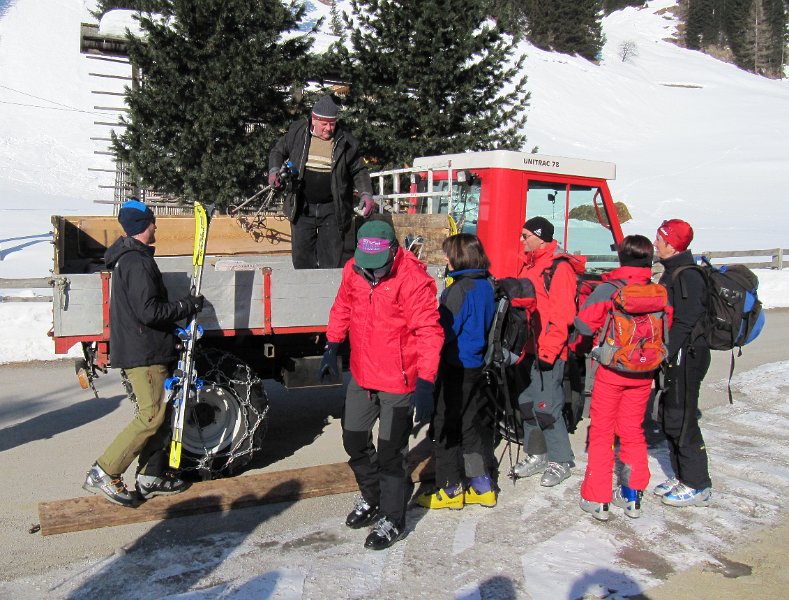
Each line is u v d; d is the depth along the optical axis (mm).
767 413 6953
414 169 7031
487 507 4629
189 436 4727
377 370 3963
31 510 4422
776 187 44844
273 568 3756
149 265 4133
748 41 123375
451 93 13172
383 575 3709
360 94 13062
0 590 3494
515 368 5066
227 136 11711
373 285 3914
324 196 5754
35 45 55562
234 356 4891
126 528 4195
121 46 13523
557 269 4898
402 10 13102
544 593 3570
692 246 28031
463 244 4391
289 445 5785
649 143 62125
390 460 4031
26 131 41500
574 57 92875
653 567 3877
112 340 4211
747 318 4496
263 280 4816
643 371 4297
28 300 10664
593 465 4465
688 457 4617
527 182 6074
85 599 3434
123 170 12555
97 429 6078
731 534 4301
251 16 11938
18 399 7000
